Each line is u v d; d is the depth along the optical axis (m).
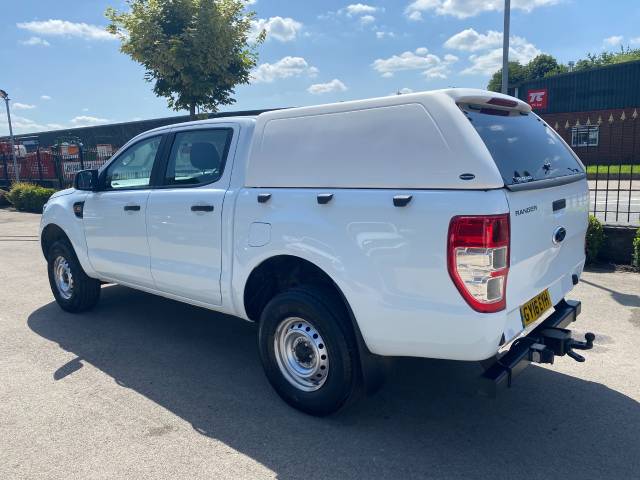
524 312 3.10
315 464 3.01
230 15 9.89
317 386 3.48
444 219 2.76
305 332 3.45
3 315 5.88
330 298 3.32
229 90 10.50
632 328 4.84
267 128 3.70
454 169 2.79
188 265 4.21
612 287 6.07
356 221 3.08
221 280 3.95
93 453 3.15
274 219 3.49
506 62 8.70
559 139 3.96
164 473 2.95
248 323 5.49
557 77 23.80
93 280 5.68
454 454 3.08
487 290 2.71
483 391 2.83
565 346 3.19
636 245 6.72
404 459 3.04
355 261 3.10
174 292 4.46
